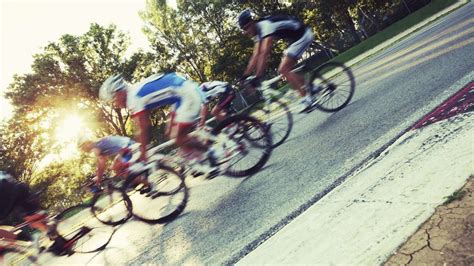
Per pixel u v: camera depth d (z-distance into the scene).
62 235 5.41
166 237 4.16
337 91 5.64
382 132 3.71
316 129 5.29
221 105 5.03
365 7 37.81
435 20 14.52
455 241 1.58
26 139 33.22
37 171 35.09
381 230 1.96
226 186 4.96
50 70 35.31
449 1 20.17
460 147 2.43
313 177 3.45
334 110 5.81
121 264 3.99
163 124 37.22
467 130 2.64
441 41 7.71
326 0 37.78
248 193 4.03
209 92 4.93
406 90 4.91
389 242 1.82
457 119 2.98
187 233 3.90
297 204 3.00
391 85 5.70
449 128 2.88
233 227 3.29
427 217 1.85
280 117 5.40
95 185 6.04
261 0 40.34
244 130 4.59
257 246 2.62
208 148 4.49
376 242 1.88
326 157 3.85
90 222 5.98
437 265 1.51
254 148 4.62
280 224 2.80
